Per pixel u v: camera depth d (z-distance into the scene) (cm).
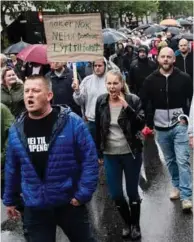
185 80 586
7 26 2341
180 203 630
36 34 2347
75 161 379
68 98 732
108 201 658
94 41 639
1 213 629
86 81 697
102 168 801
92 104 689
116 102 505
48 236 386
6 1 2217
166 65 582
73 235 391
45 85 376
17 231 577
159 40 1697
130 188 520
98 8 3198
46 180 374
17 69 1032
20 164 385
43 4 2311
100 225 577
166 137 606
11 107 567
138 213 530
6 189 399
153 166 806
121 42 1512
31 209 383
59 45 639
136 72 1097
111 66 690
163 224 571
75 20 632
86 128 383
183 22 3716
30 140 376
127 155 507
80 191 378
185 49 951
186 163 597
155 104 598
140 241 528
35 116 378
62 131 374
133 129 502
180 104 591
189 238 532
